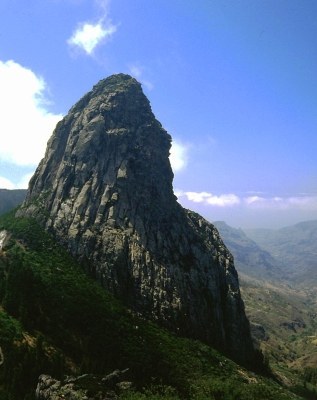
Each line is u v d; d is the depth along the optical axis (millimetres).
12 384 103188
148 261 197125
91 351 138000
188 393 138250
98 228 199250
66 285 166375
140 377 135375
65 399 94438
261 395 160750
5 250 180875
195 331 194000
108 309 164500
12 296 141000
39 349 119438
